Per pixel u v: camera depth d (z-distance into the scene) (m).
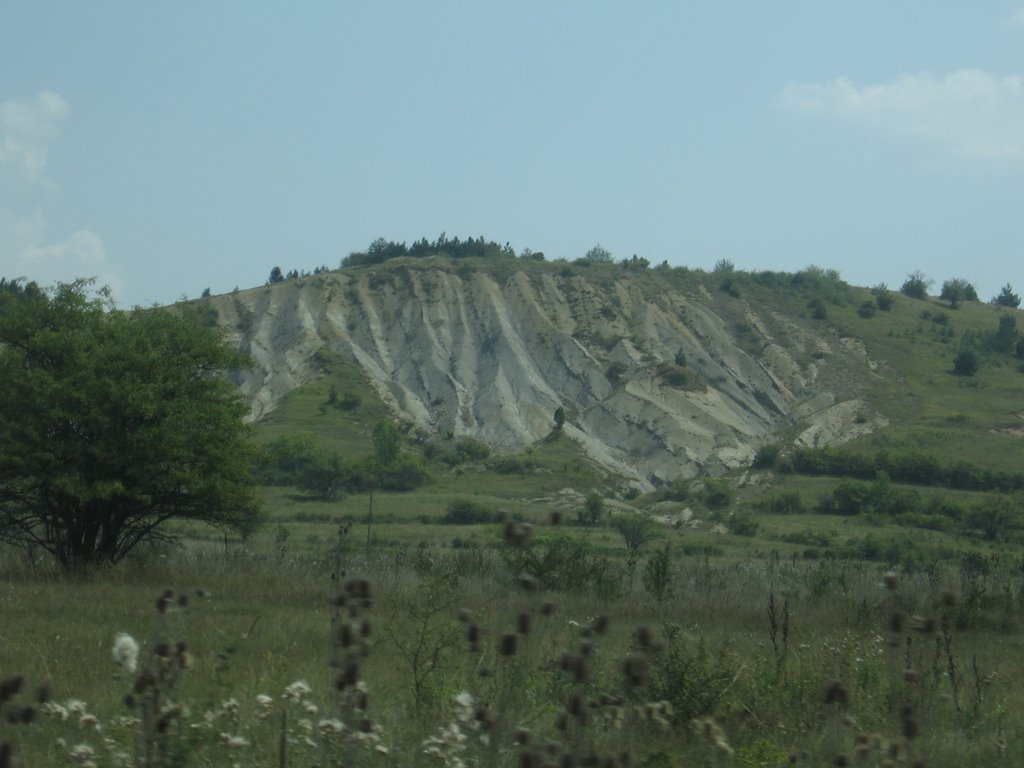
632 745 9.80
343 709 9.14
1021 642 27.30
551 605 10.02
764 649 19.73
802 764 11.09
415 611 15.92
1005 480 143.88
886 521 124.12
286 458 146.25
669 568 36.66
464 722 9.66
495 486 159.50
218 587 32.38
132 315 41.69
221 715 10.39
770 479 156.00
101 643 18.72
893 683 14.56
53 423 37.69
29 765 9.47
